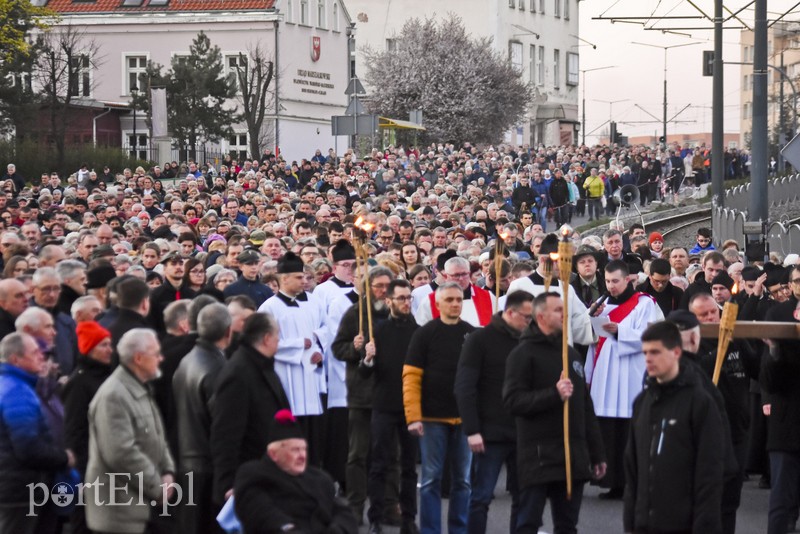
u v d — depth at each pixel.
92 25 75.75
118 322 11.90
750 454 15.48
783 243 30.25
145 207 30.27
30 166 52.41
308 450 14.23
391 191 36.78
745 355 13.22
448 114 84.44
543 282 15.19
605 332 15.01
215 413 10.45
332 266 17.36
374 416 12.93
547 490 11.16
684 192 58.09
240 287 15.48
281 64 75.31
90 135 68.12
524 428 11.09
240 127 73.94
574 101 110.19
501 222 25.17
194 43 65.31
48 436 10.15
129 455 9.98
